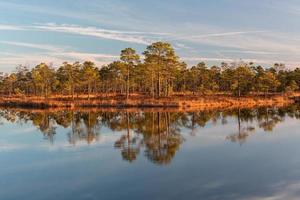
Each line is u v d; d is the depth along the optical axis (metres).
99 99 91.38
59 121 48.38
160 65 87.38
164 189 15.65
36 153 25.12
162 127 39.31
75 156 23.67
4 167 20.84
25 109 76.06
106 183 16.88
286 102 94.25
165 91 98.38
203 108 70.56
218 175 17.92
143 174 18.36
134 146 27.20
